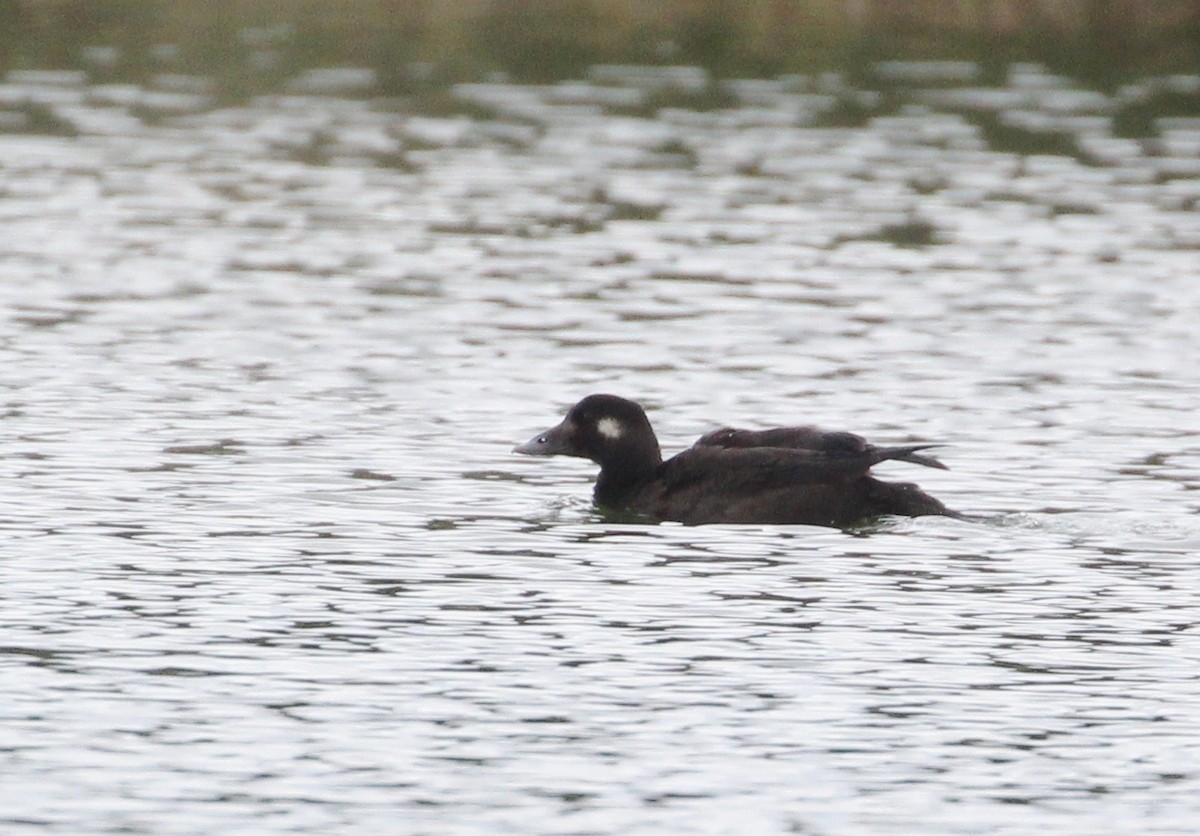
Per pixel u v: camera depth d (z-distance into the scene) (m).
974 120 39.03
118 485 18.28
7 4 48.97
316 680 13.67
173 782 12.12
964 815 11.83
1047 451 19.88
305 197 33.06
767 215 31.84
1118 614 15.16
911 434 20.50
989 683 13.76
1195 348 24.19
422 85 42.22
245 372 22.77
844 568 16.25
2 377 22.28
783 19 47.53
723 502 17.80
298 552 16.47
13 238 29.84
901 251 29.53
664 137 37.72
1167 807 11.95
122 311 25.67
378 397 21.75
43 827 11.52
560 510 18.06
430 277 27.81
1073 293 27.05
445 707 13.23
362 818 11.69
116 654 14.07
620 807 11.86
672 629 14.73
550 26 47.16
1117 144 37.03
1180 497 18.31
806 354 23.84
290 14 48.53
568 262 28.75
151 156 36.00
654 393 22.03
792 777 12.28
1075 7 47.81
